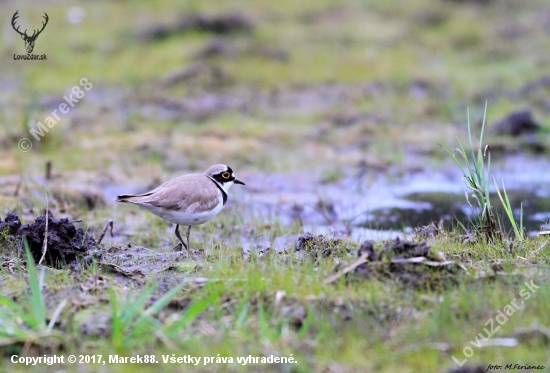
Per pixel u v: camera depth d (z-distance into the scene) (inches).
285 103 978.1
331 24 1284.4
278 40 1201.4
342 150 810.8
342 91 1016.2
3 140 766.5
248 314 324.5
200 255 422.0
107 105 936.3
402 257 360.5
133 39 1175.6
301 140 839.1
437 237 438.0
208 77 1035.3
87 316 322.3
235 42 1167.0
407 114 934.4
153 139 812.0
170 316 320.2
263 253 426.3
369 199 651.5
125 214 581.0
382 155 789.9
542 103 957.8
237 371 281.0
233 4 1348.4
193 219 430.6
